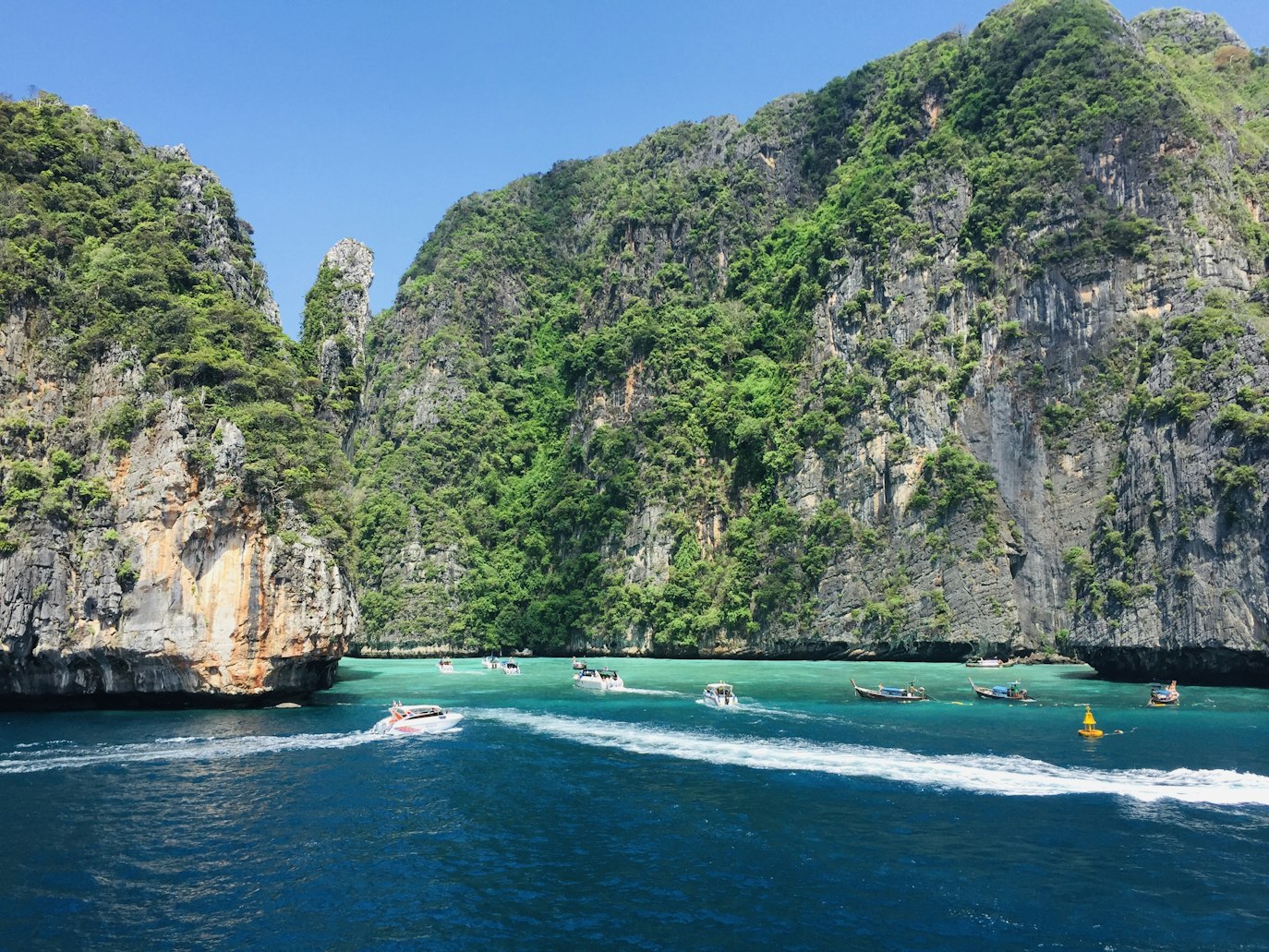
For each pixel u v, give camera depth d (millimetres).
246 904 25250
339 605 64625
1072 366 107125
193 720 55500
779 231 160125
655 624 121812
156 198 75312
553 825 32656
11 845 29969
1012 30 132375
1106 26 123750
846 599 111000
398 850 29844
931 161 129500
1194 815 33281
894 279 122750
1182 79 131250
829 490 118188
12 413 58812
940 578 105062
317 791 37469
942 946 22547
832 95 169375
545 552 140750
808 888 26344
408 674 96688
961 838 30797
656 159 195500
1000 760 43188
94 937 23047
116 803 35125
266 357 71062
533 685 81750
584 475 146375
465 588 138625
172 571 57031
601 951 22359
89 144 74750
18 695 57781
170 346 62438
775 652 115750
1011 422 108875
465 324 173625
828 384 122500
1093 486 101812
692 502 129875
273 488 60562
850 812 34188
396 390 166875
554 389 168875
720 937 23094
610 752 46062
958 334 116438
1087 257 108188
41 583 54719
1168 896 25516
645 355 147500
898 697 67500
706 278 163000
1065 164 114250
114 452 58344
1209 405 78250
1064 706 63375
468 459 156000
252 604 58312
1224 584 74375
